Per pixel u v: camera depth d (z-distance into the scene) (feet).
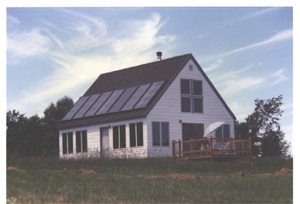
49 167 85.56
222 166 95.14
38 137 179.32
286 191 63.21
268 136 145.28
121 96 131.85
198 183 68.85
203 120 129.49
